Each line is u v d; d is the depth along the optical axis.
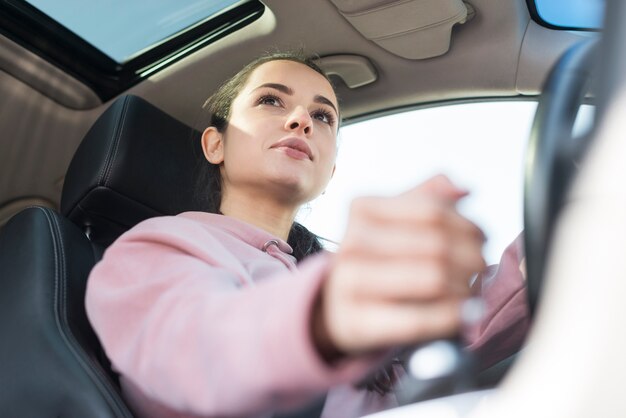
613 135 0.35
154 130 1.57
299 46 1.85
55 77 1.97
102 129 1.55
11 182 2.10
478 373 0.94
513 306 1.06
